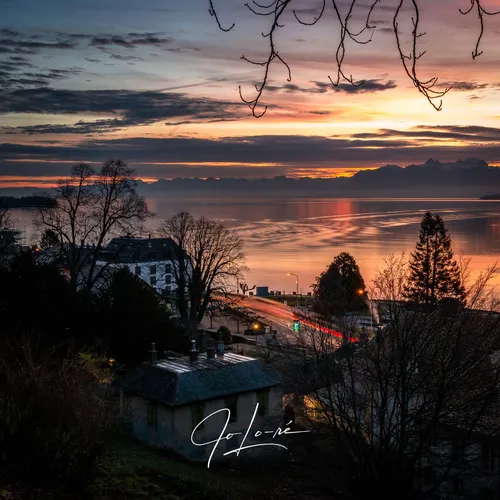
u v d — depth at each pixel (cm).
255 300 12788
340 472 2645
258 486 3262
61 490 2089
